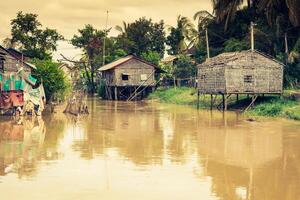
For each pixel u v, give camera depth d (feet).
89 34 325.01
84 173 58.49
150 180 55.36
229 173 59.82
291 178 57.57
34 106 134.41
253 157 70.74
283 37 186.09
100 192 50.06
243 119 126.82
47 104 179.93
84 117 133.28
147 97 238.27
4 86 134.82
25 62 167.43
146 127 108.47
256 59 153.17
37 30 224.33
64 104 186.29
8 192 49.55
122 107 179.73
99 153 72.49
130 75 237.04
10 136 90.02
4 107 126.41
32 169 60.39
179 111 157.48
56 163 64.39
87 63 329.31
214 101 174.91
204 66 168.45
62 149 75.77
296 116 123.24
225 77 151.53
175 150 76.02
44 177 56.08
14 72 145.48
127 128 106.01
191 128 106.63
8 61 147.64
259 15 202.49
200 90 172.65
